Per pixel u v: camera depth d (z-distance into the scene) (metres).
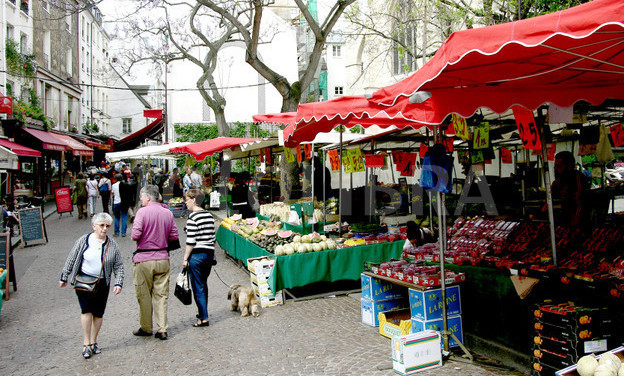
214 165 23.47
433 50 16.66
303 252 7.75
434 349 4.82
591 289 4.12
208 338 6.04
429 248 6.75
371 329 6.19
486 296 5.09
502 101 4.59
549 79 4.45
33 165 22.58
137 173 22.61
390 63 22.20
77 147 24.36
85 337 5.46
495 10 14.45
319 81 39.84
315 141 10.30
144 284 6.02
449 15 13.45
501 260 5.20
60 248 12.79
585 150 6.97
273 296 7.54
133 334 6.25
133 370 5.08
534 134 5.05
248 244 9.33
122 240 14.02
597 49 3.47
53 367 5.20
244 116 39.03
